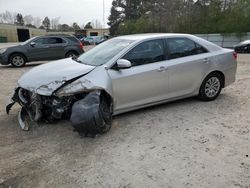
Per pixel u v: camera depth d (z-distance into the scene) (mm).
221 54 6199
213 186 3201
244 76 9367
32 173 3551
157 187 3201
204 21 42781
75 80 4582
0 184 3338
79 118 4277
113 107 4926
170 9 48156
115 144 4262
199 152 3965
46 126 4961
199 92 6102
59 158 3891
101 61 5082
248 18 35562
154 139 4402
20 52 13609
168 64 5438
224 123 4996
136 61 5141
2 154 4039
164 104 6098
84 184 3297
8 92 7801
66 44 14539
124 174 3471
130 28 59469
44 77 4738
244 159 3762
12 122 5227
